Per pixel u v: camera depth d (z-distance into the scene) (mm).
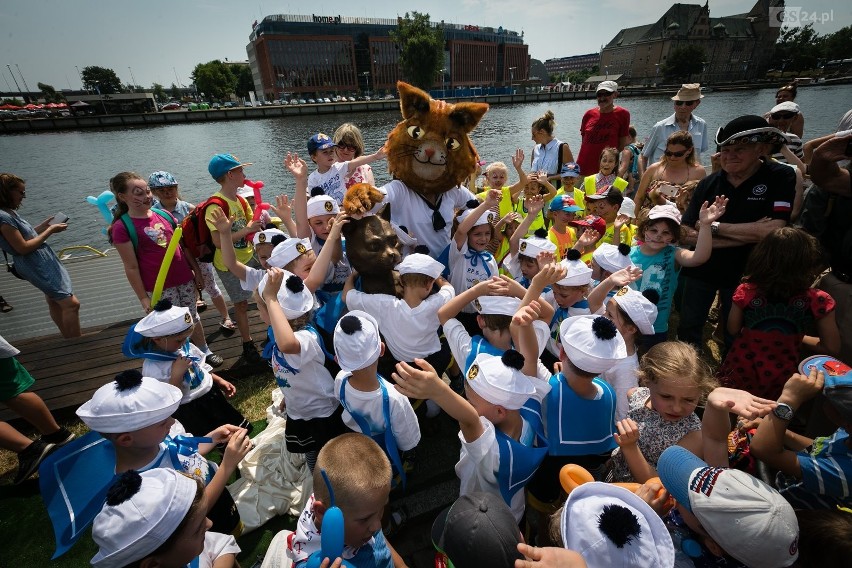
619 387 2631
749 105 41781
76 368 4340
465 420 1890
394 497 2971
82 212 18078
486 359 2033
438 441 3400
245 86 107562
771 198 3326
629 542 1288
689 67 79125
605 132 7137
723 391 1874
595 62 179375
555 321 3135
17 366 3160
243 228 4289
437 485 3053
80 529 1994
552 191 5379
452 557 1469
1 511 3053
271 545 1943
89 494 2037
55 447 3336
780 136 3143
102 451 2137
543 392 2105
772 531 1312
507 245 4707
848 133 2877
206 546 1910
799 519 1576
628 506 1445
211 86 94312
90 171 26453
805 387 1895
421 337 2932
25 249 4371
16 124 50344
